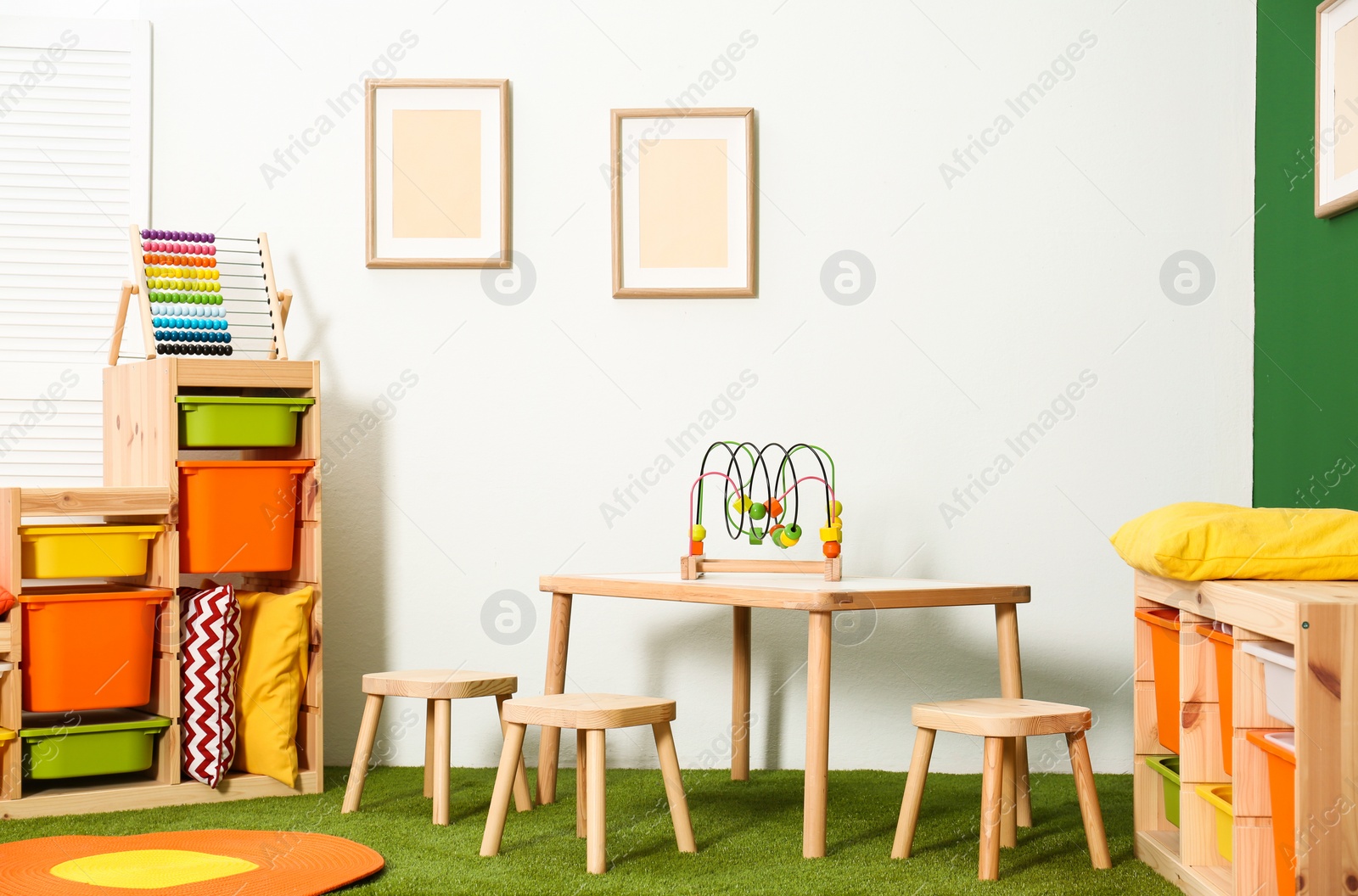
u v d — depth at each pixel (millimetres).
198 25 3031
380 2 3037
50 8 3029
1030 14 3035
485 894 1855
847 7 3039
